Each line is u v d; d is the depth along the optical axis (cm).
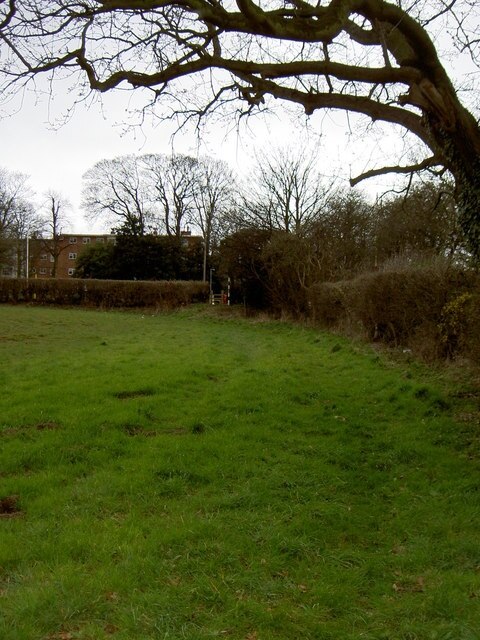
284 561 389
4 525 439
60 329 2277
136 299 3703
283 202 3297
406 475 573
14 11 572
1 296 3997
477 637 296
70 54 644
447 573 372
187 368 1166
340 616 328
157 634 301
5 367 1217
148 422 758
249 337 2058
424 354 1175
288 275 2527
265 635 304
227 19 562
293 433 718
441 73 602
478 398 855
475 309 918
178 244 5312
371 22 652
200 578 360
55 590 338
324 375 1159
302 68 615
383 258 2559
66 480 542
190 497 505
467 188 646
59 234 6638
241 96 798
